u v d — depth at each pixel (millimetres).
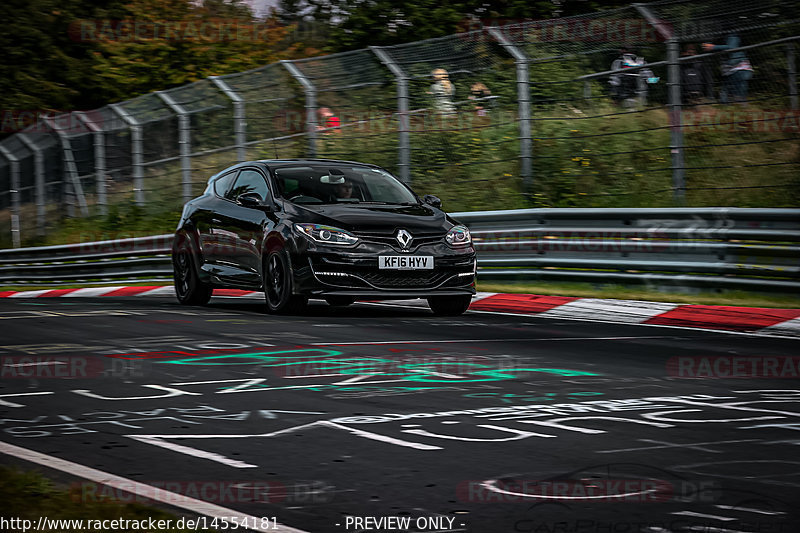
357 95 22391
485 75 21266
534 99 22500
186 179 25109
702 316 13383
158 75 39219
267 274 14047
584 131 22094
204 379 8953
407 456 6262
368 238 13312
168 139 26984
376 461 6133
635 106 21141
